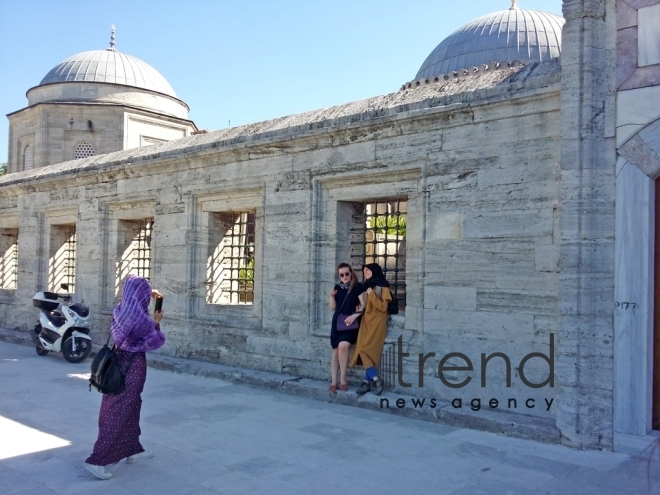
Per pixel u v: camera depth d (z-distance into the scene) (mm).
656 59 5836
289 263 9359
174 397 8445
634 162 5922
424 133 7812
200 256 10969
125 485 5086
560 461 5660
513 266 6965
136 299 5578
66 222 14180
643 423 5832
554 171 6680
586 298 6047
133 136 29531
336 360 8188
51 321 11852
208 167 10672
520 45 15891
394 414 7445
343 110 8898
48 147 28734
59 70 30625
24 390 8969
